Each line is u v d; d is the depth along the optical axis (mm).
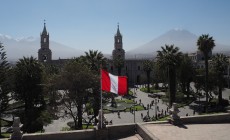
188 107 80312
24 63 68438
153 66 124750
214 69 82625
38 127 51375
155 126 23625
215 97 96562
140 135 22562
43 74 69750
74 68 49938
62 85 48688
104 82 24234
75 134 22031
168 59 67875
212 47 72500
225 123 24969
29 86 66125
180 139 20359
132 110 77750
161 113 70625
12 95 68438
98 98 50625
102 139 22250
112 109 78625
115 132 23016
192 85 137125
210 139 20344
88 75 49438
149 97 104750
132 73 161375
